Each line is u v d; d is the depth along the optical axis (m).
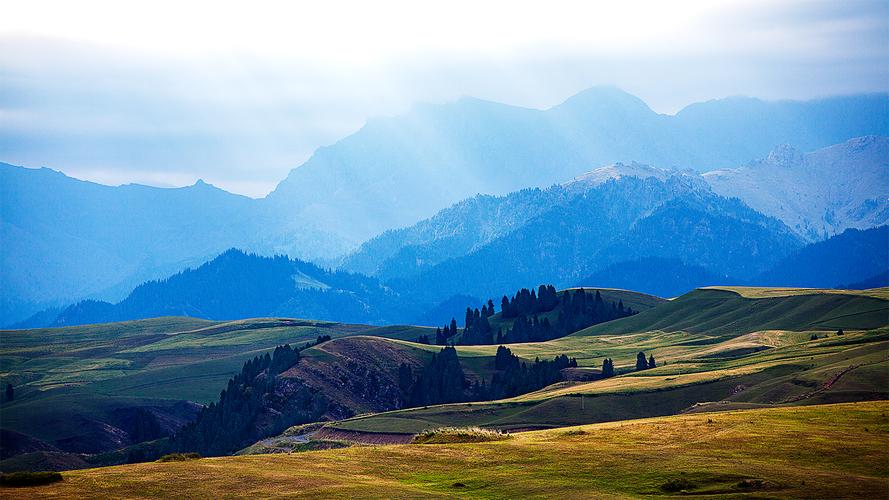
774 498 78.06
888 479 84.19
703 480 85.00
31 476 81.12
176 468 88.06
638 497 80.75
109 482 81.69
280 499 77.88
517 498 81.06
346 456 97.38
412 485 85.38
